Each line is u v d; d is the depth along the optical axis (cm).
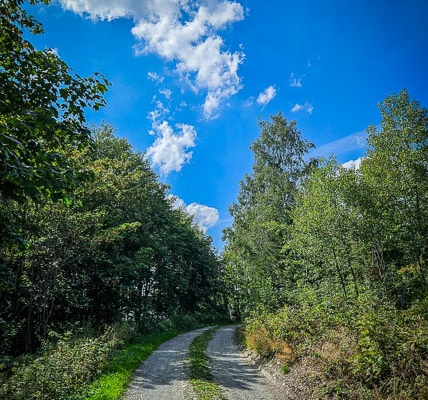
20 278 1641
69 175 642
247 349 1781
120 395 952
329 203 1689
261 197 2855
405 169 1559
